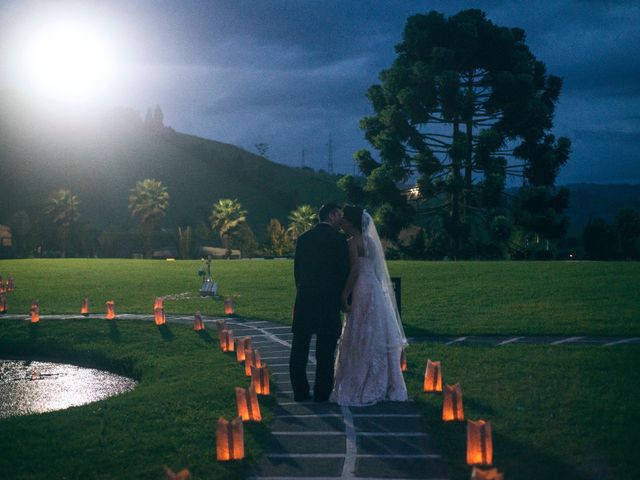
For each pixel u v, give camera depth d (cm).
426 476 512
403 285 2434
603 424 646
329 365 790
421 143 5056
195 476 519
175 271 3400
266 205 16150
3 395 1056
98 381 1178
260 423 684
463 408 725
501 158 5272
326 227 807
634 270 2561
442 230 5228
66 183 14862
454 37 5162
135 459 576
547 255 4950
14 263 4181
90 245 9394
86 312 1973
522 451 566
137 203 8550
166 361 1206
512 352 1105
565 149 5031
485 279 2497
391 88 5128
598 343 1235
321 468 536
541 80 5456
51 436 669
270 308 1969
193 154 18138
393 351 800
